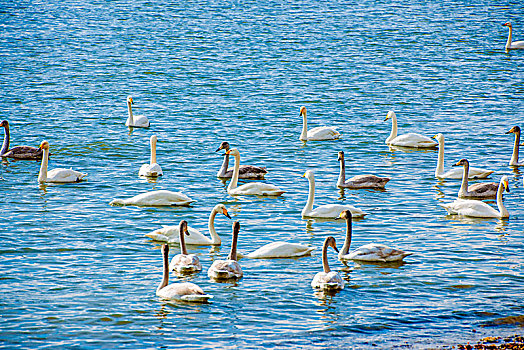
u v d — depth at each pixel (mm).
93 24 80625
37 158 36594
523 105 49094
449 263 23234
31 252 23484
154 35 74625
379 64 62250
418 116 46281
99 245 24344
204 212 28531
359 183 32281
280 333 18297
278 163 36344
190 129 42438
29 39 70875
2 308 19312
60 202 29219
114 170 34438
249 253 24047
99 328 18375
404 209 29281
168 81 55406
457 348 17594
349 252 23984
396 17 87688
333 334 18312
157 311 19391
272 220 27750
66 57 63219
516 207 29766
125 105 48031
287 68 60250
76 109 46531
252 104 48719
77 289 20688
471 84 55438
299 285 21359
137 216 27609
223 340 17875
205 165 35625
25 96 49281
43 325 18453
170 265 22562
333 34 76000
